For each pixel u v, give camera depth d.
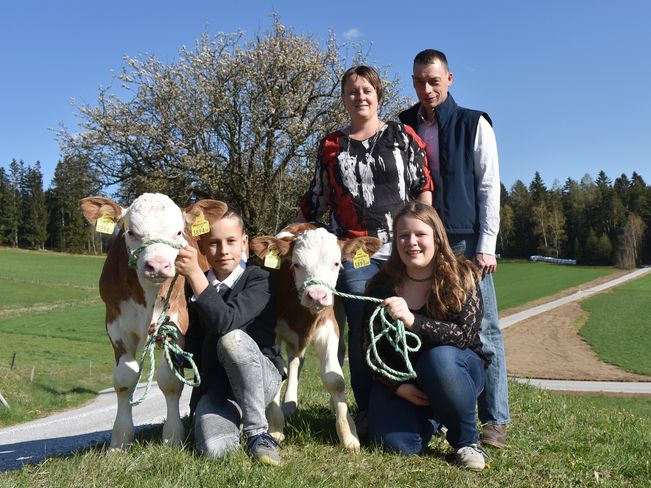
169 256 4.15
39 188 97.88
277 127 25.78
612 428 5.80
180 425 4.54
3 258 73.12
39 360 22.50
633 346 36.44
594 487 3.87
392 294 4.72
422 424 4.53
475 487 3.78
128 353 4.66
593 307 55.09
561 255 124.44
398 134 5.46
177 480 3.57
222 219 4.62
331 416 5.67
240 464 3.81
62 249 96.00
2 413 15.03
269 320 4.79
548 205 129.12
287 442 4.69
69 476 3.67
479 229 5.27
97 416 14.05
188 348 4.67
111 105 25.77
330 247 5.02
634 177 132.88
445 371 4.21
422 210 4.55
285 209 26.08
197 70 25.62
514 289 72.62
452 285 4.44
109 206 4.70
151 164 25.45
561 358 33.06
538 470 4.16
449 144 5.36
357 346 5.14
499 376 4.87
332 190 5.61
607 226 121.31
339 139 5.59
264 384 4.45
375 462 4.18
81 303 42.03
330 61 26.67
